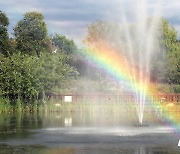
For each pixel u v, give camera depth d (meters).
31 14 93.31
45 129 28.12
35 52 86.19
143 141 22.89
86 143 22.38
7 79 45.47
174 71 68.19
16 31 92.69
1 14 76.31
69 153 19.69
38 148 20.97
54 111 44.62
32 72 46.34
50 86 47.41
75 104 45.94
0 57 51.78
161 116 39.22
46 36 94.31
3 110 44.12
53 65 48.56
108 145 21.77
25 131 27.17
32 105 45.34
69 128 28.55
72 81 54.19
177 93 55.31
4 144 22.12
